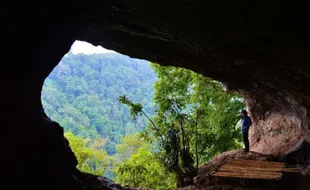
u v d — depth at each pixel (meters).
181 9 7.74
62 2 6.39
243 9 7.19
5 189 5.40
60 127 7.06
